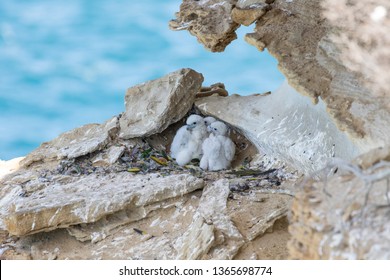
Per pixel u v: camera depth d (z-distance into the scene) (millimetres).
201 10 18047
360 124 14609
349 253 9758
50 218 15266
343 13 16125
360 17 15844
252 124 18250
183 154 18375
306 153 16703
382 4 15648
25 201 15953
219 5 17969
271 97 18594
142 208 15844
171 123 19125
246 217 15352
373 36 15523
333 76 15508
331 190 10750
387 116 14500
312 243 10320
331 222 10219
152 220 15789
